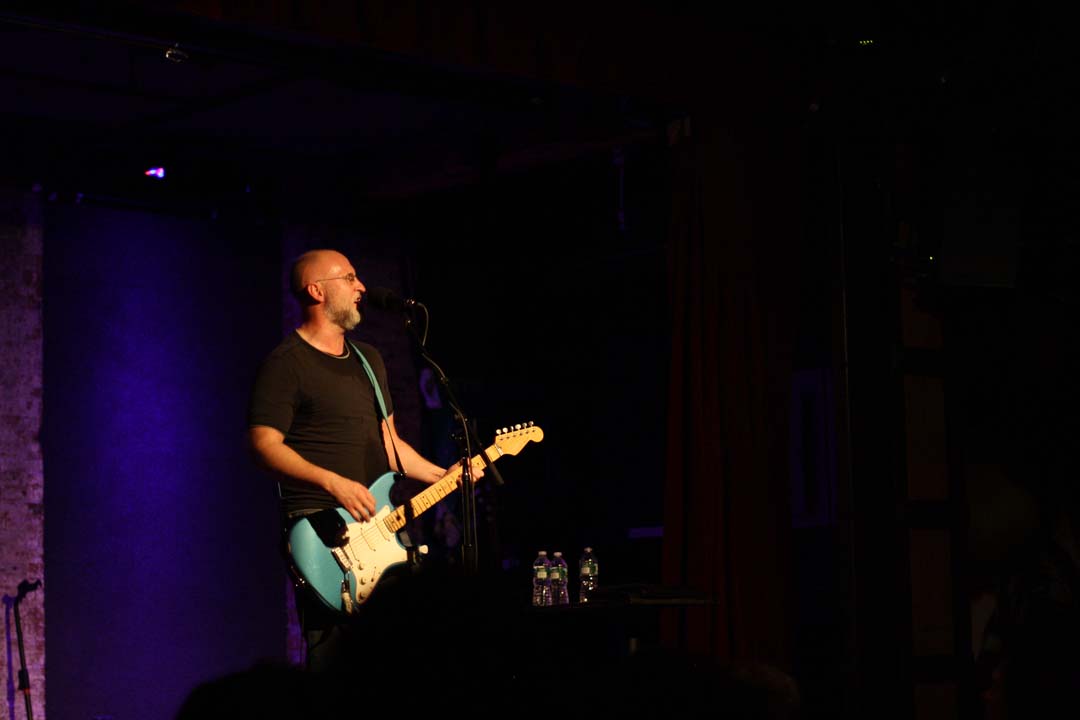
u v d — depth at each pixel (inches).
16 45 205.2
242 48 192.1
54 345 242.4
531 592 198.5
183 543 258.4
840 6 212.1
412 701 41.3
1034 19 206.2
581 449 315.6
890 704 206.8
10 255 237.3
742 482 213.5
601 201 283.9
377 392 172.2
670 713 44.8
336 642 45.4
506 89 223.3
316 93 235.6
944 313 216.7
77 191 247.1
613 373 312.3
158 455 256.1
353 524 157.9
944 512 213.0
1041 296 214.1
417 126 260.7
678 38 204.8
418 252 297.4
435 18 177.2
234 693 43.6
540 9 188.4
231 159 270.8
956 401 215.2
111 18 178.2
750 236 217.2
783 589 216.1
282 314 277.4
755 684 45.6
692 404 214.1
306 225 280.4
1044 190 212.2
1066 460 212.5
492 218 281.3
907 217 214.8
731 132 215.6
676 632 211.9
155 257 258.5
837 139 218.1
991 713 209.3
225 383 268.1
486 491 298.5
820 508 251.1
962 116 211.2
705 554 210.5
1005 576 211.5
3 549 232.2
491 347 301.9
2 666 230.2
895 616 207.5
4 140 239.1
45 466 239.1
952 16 209.9
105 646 244.8
